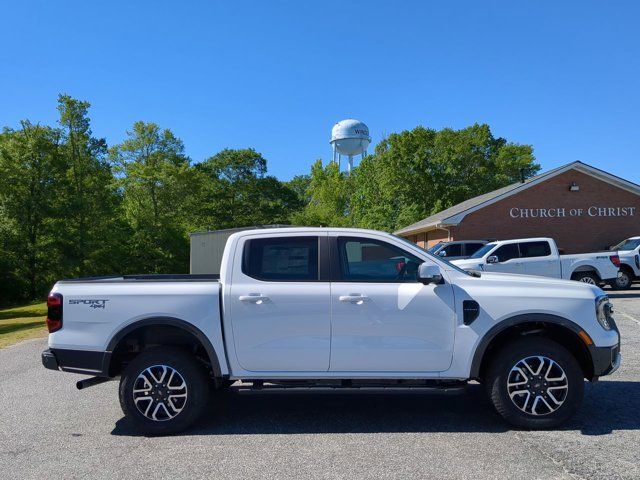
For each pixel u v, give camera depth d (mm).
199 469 4160
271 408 5867
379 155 48562
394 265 5234
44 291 32938
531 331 5230
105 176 34750
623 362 7621
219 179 61406
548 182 24594
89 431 5215
